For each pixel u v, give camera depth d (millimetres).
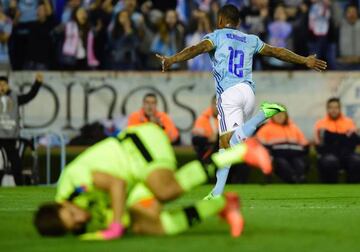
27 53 52656
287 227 21859
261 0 53281
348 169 49344
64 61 52594
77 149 51281
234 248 17844
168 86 52188
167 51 52938
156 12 53438
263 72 52656
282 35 53062
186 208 19172
